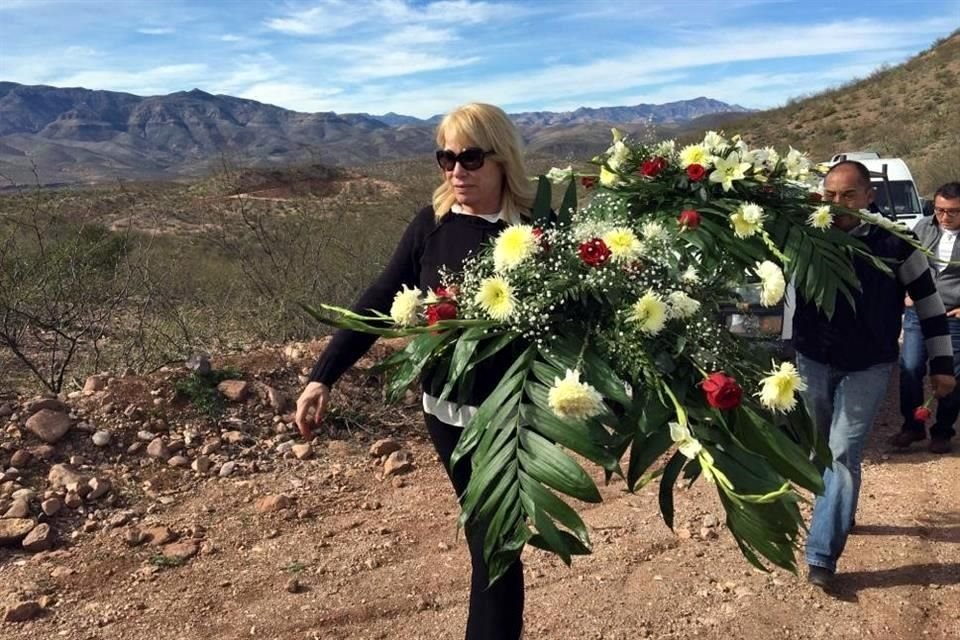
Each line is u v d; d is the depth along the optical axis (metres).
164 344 7.62
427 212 2.81
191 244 9.71
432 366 2.49
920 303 3.85
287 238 9.57
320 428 5.75
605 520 4.48
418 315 2.43
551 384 2.06
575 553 1.94
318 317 2.49
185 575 3.89
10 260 7.23
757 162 2.95
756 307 3.94
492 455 2.03
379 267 9.60
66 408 5.34
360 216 10.48
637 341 2.10
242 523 4.45
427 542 4.25
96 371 7.00
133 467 5.01
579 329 2.21
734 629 3.40
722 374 2.02
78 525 4.37
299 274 9.05
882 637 3.35
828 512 3.69
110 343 7.76
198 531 4.34
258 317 8.49
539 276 2.23
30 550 4.11
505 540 1.98
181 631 3.40
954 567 3.93
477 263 2.45
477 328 2.25
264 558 4.07
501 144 2.60
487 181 2.63
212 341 8.00
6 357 7.45
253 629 3.42
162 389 5.66
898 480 5.19
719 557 4.05
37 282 7.27
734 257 2.54
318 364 2.71
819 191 3.49
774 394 2.07
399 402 6.23
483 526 2.22
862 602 3.63
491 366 2.38
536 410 2.04
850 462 3.73
